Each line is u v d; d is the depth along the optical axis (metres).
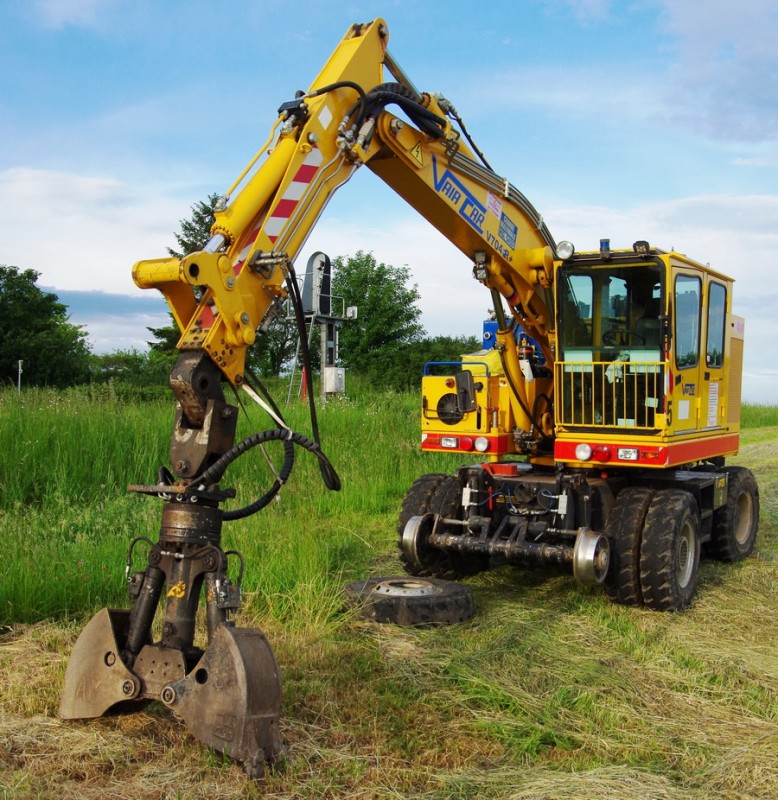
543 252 7.06
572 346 6.88
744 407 29.41
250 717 3.56
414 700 4.48
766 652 5.52
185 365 3.96
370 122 5.18
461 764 3.84
